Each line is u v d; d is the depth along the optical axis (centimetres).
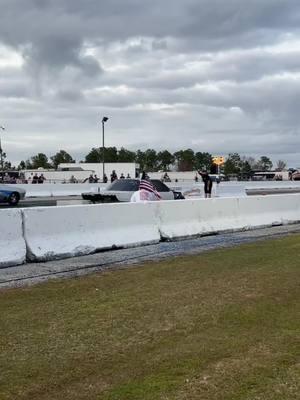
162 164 14550
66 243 991
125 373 452
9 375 448
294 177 8650
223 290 734
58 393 414
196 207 1312
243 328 572
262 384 428
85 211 1040
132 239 1124
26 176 8131
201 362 475
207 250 1088
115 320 600
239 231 1417
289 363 473
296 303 669
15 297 695
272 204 1583
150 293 718
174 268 888
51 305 658
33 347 514
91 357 489
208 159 14375
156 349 510
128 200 1895
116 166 8556
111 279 802
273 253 1041
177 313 627
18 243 916
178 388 420
